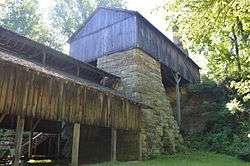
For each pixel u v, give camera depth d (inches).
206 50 857.5
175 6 347.3
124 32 797.9
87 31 903.7
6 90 376.5
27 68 392.5
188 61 1108.5
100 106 540.7
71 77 523.8
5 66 381.1
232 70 888.3
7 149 651.5
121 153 675.4
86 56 869.8
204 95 1080.8
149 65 798.5
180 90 1099.3
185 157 672.4
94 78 734.5
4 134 759.7
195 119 1029.2
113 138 570.3
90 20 905.5
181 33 361.1
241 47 721.6
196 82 1150.3
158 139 729.6
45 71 430.9
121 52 783.1
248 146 690.2
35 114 410.3
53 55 590.9
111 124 563.2
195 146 876.6
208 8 318.0
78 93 494.0
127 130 666.2
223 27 364.5
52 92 443.8
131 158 653.3
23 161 575.2
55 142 720.3
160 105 793.6
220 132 879.7
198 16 332.2
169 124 804.0
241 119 890.7
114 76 739.4
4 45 532.7
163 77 991.0
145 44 794.2
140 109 676.1
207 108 1013.2
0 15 1353.3
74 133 477.7
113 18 840.9
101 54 828.6
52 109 438.9
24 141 708.7
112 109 572.7
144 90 741.9
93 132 704.4
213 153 764.0
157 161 599.5
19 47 550.3
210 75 1091.3
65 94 466.9
